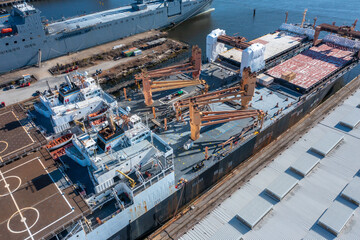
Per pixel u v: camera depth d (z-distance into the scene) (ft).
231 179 241.35
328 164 218.79
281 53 376.07
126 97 305.94
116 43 492.13
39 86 376.48
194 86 321.11
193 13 593.01
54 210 156.35
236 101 295.07
